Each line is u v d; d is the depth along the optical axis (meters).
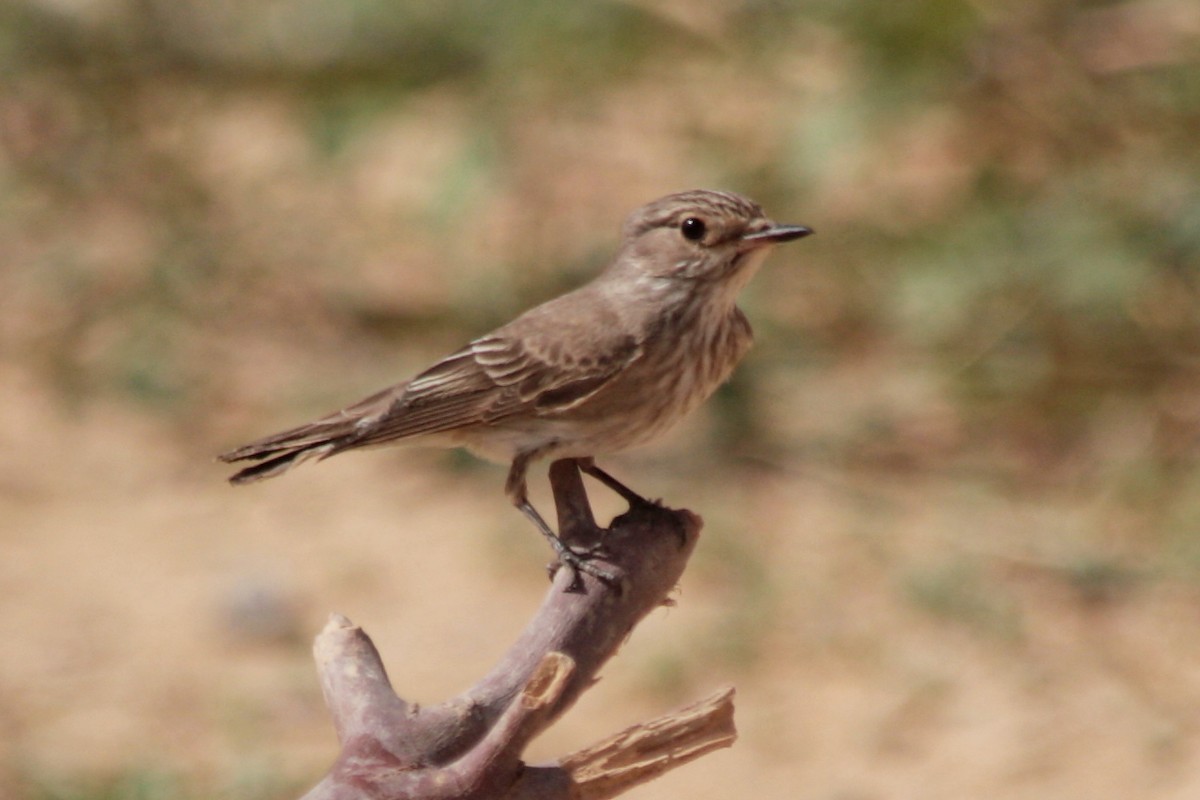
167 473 17.22
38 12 20.97
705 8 18.75
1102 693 13.21
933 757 12.66
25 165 20.91
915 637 13.98
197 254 19.84
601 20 18.84
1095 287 16.53
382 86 19.45
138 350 18.91
